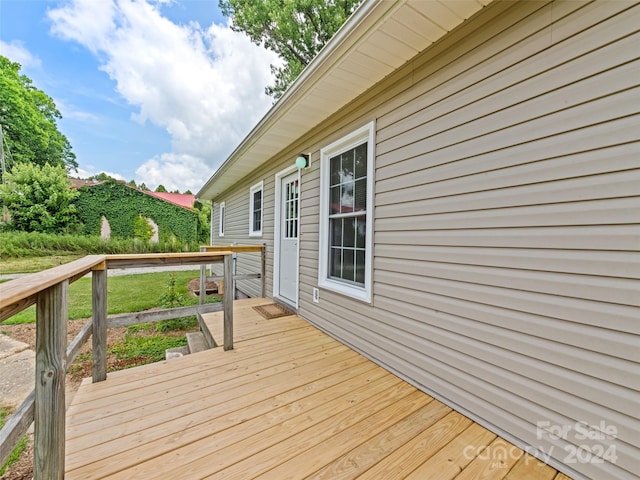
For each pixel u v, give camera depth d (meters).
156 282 8.37
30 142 19.38
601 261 1.22
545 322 1.39
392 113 2.30
